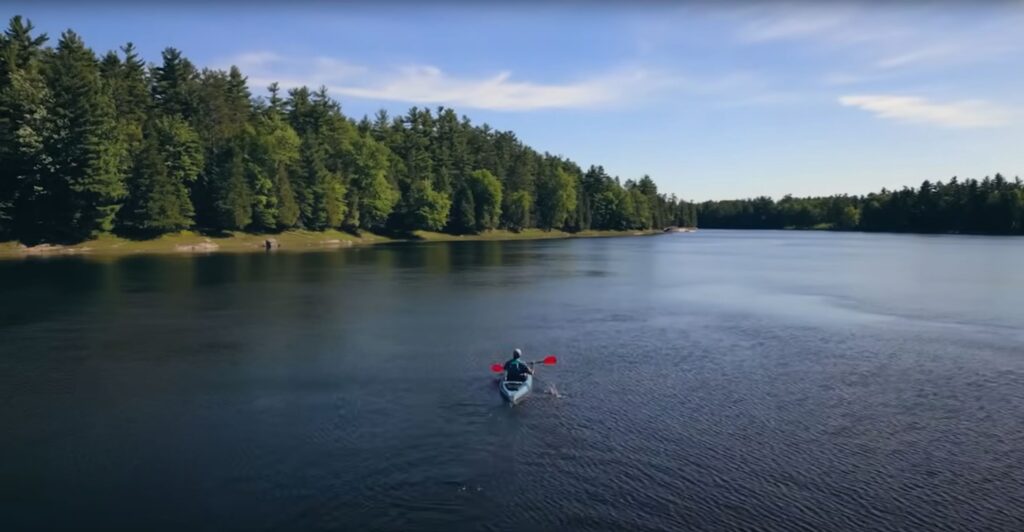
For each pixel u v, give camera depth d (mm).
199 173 100750
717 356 31141
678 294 53375
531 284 59469
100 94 86000
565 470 18203
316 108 134875
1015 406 23766
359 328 37438
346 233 128250
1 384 25984
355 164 129625
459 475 17906
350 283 58594
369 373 27797
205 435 20734
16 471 18109
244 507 16172
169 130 96438
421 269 72750
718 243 152875
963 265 83938
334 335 35438
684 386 26047
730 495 16750
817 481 17547
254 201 104062
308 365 29031
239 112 126812
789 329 38062
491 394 24953
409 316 41469
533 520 15539
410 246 119500
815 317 42312
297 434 20828
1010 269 77500
